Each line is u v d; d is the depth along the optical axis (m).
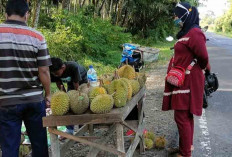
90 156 3.25
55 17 10.68
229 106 6.93
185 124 3.99
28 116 3.27
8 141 3.17
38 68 3.18
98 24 13.39
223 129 5.51
